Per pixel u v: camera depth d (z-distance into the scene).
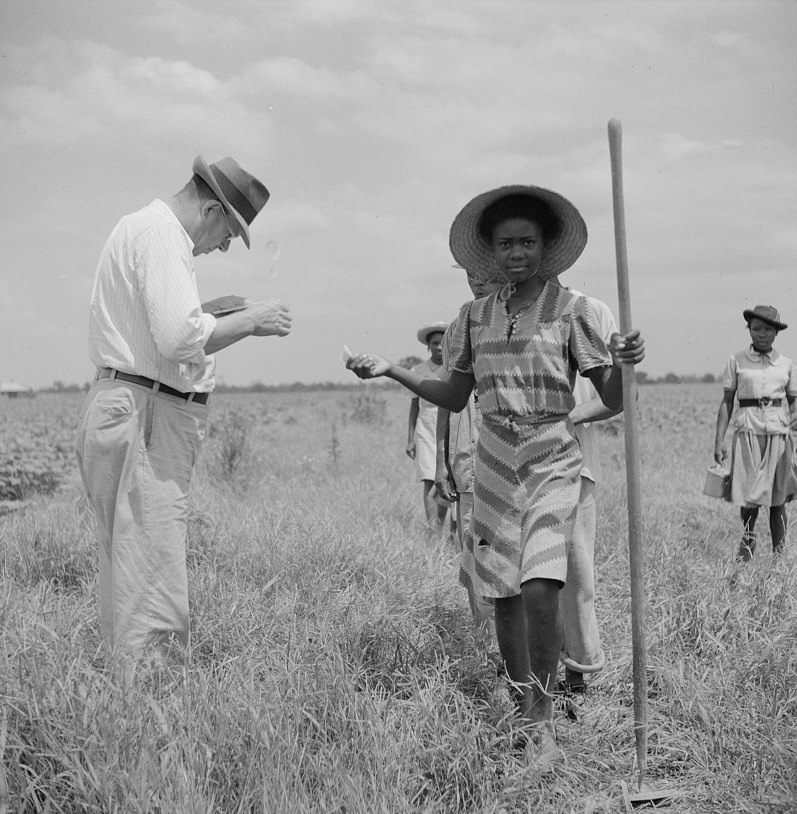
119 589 4.29
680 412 30.88
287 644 4.39
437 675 4.04
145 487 4.29
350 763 3.45
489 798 3.46
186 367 4.38
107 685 3.54
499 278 4.45
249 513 7.46
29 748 3.24
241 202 4.62
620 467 13.93
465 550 4.36
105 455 4.29
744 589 5.66
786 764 3.68
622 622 5.39
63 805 3.13
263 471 11.97
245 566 6.00
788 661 4.48
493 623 4.94
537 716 3.98
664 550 6.42
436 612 5.22
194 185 4.54
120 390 4.28
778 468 8.00
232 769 3.30
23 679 3.52
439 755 3.58
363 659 4.48
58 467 13.13
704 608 5.18
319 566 5.96
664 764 3.96
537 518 4.00
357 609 5.01
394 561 6.16
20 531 6.75
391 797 3.28
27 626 4.19
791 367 8.18
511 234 4.04
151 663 4.14
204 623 4.79
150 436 4.29
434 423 8.35
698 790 3.73
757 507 8.30
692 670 4.50
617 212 3.63
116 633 4.30
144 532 4.29
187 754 3.28
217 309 4.48
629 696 4.58
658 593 5.73
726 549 7.54
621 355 3.65
